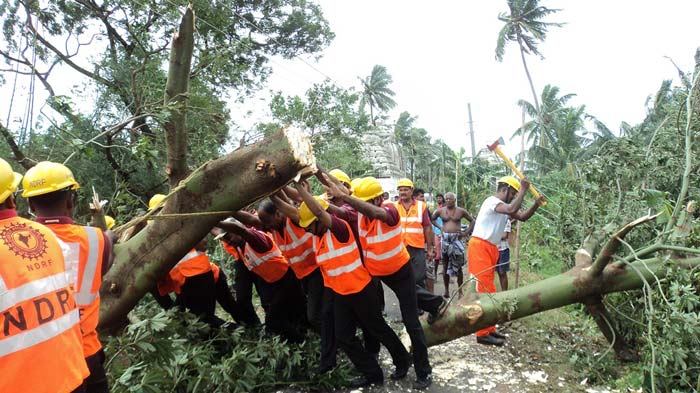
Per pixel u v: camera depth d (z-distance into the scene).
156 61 8.41
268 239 4.48
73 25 9.78
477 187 11.66
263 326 4.72
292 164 2.99
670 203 5.20
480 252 4.93
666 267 4.13
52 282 1.87
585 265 4.61
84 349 2.44
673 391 3.44
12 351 1.68
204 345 3.96
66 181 2.37
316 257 3.94
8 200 1.90
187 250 3.38
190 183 3.22
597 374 4.14
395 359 4.06
